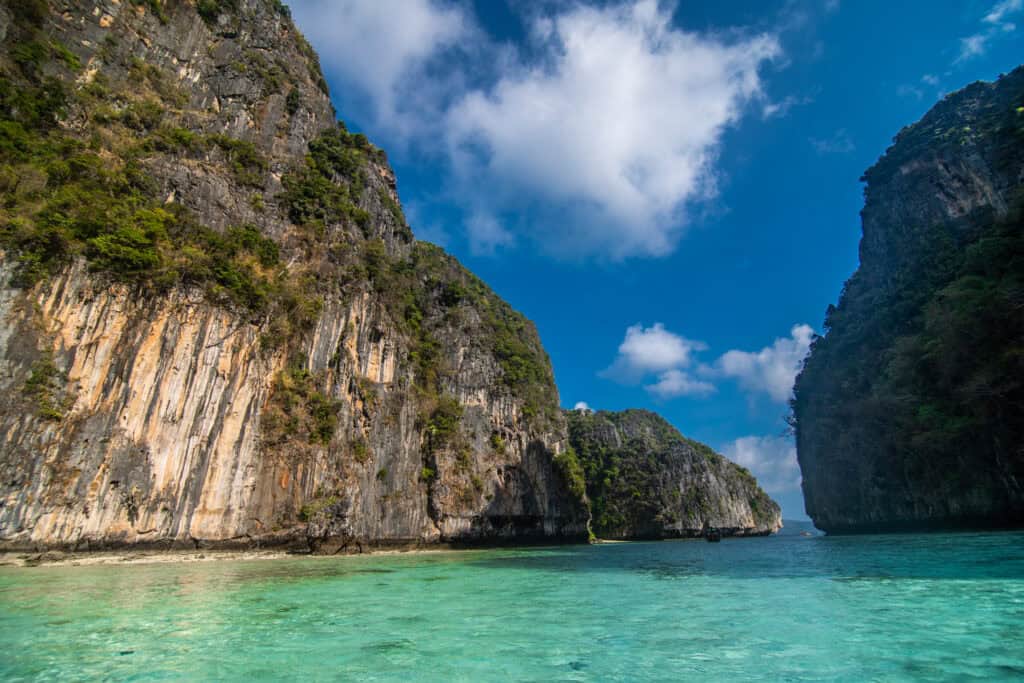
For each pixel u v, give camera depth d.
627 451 116.75
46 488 23.91
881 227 78.94
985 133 66.56
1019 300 32.81
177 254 31.59
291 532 32.50
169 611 12.72
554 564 30.08
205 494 29.38
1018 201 39.00
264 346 34.19
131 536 26.20
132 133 35.94
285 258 39.03
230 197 38.06
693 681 7.26
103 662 8.35
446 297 64.69
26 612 12.33
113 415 26.62
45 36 33.88
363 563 29.12
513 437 62.84
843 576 18.47
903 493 50.28
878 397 50.44
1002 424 35.62
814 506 71.69
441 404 53.16
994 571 16.72
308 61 53.69
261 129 44.81
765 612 12.39
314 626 11.33
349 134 56.19
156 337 28.98
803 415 76.62
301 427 34.56
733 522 113.94
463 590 17.58
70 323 26.12
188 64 43.12
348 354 40.34
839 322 76.19
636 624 11.44
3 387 23.70
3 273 24.72
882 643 8.91
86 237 27.81
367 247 46.53
